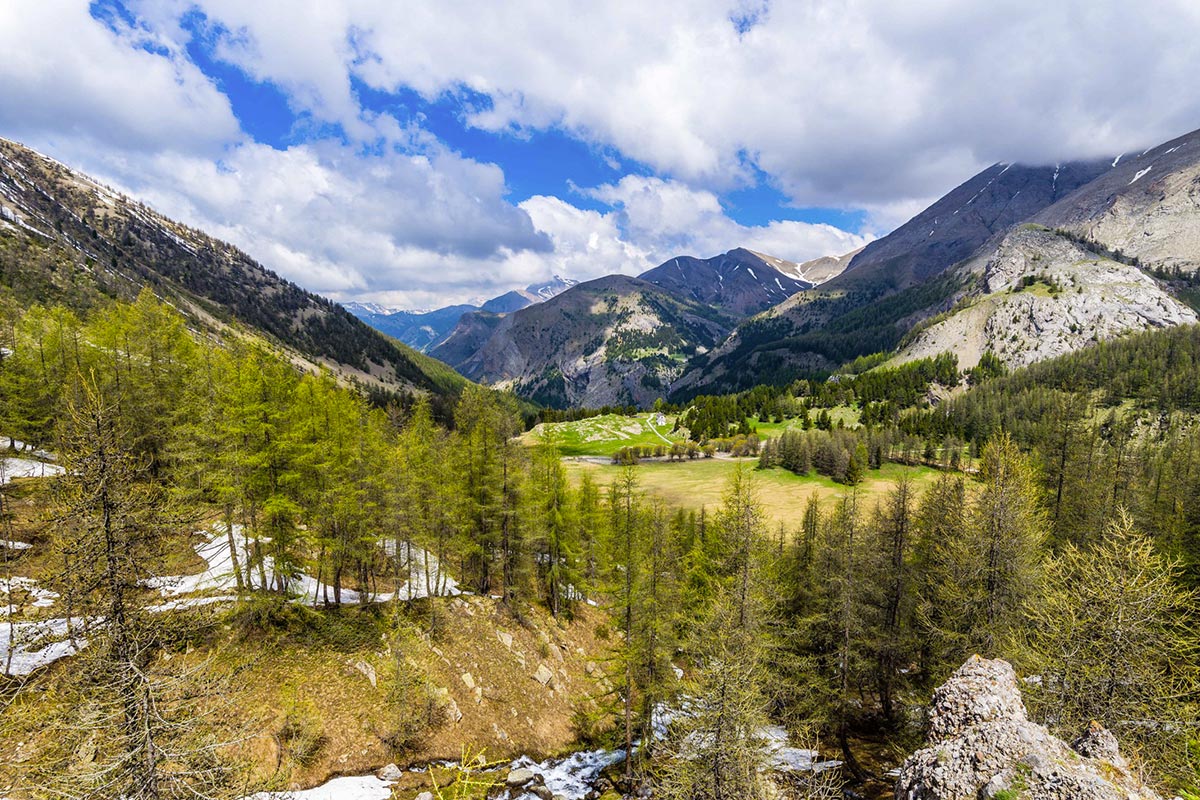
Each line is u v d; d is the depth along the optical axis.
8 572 23.55
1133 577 16.72
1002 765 12.02
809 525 39.25
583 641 45.62
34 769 11.59
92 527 10.74
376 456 35.38
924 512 32.81
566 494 44.34
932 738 15.45
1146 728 15.66
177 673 11.40
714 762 15.35
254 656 27.31
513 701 33.97
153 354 37.88
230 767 12.91
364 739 26.44
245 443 28.17
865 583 28.66
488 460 39.97
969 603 22.86
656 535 30.12
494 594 44.03
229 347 36.41
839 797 20.53
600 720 36.41
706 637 22.78
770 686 25.62
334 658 29.70
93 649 11.13
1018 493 23.56
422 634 33.72
